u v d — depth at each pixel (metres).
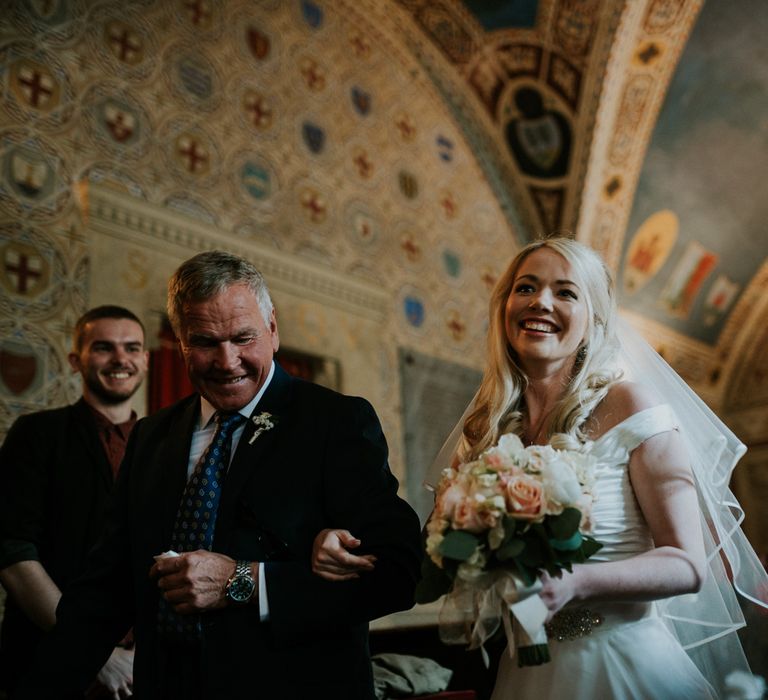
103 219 6.27
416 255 9.42
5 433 5.36
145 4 7.07
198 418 2.57
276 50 8.32
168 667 2.26
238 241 7.32
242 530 2.29
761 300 13.87
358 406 2.49
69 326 5.87
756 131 11.05
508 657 2.48
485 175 10.84
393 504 2.33
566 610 2.30
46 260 5.84
